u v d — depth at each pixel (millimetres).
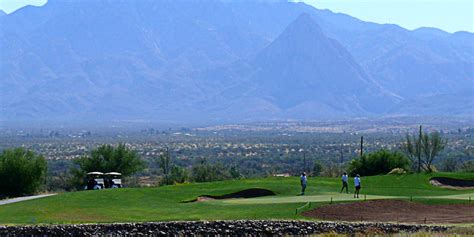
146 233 54375
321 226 54969
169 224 55094
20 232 53281
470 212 63781
